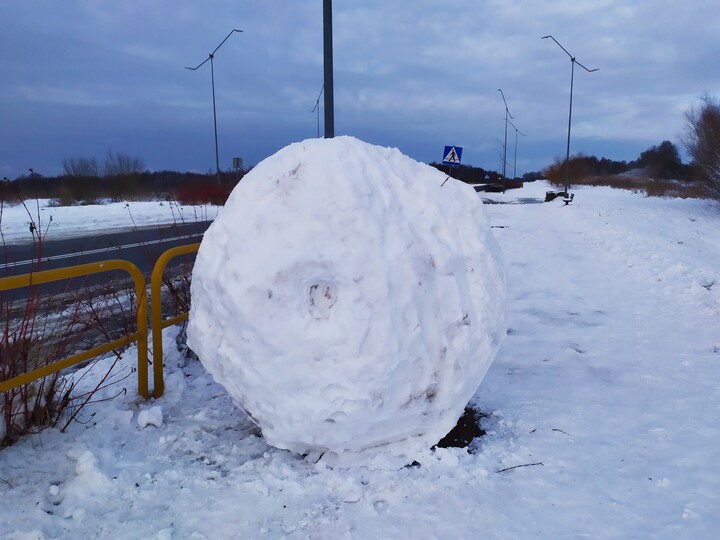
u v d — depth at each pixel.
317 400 2.96
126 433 3.69
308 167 3.08
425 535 2.69
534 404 4.26
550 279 9.57
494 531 2.72
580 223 18.08
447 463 3.28
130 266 4.02
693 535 2.70
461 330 3.18
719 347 5.71
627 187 50.94
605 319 6.90
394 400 3.06
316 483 3.10
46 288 8.41
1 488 3.04
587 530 2.74
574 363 5.26
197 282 3.23
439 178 3.54
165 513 2.86
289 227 2.93
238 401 3.23
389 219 3.04
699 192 27.84
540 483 3.14
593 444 3.60
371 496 2.99
